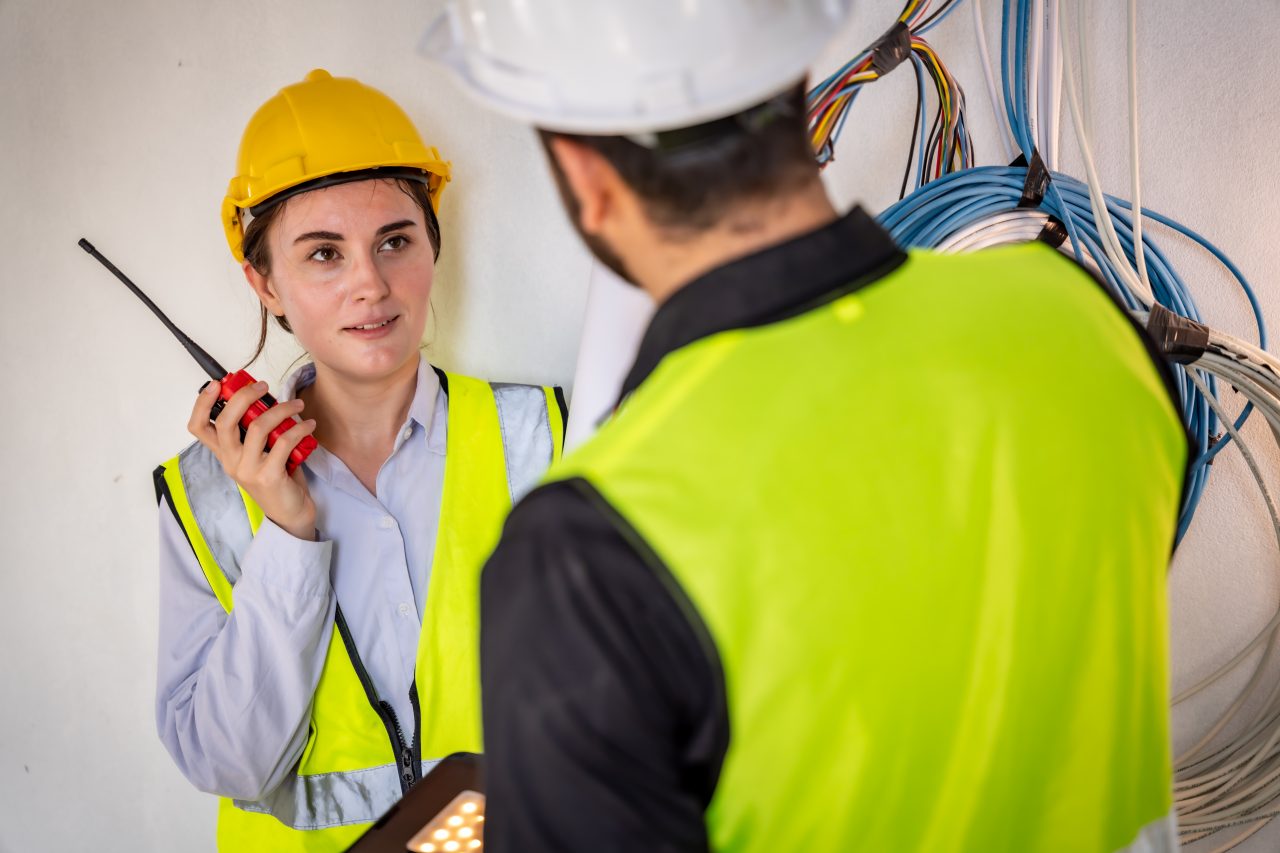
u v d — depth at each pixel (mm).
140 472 2064
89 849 2334
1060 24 1448
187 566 1586
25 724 2299
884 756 639
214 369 1532
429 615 1578
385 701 1577
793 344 621
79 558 2152
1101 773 748
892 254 688
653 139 624
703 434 597
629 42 628
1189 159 1539
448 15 721
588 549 576
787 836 649
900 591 612
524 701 591
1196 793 1638
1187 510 1545
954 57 1597
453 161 1840
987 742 678
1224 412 1481
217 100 1853
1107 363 704
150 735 2209
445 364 1945
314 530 1502
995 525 642
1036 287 721
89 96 1887
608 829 596
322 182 1437
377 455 1631
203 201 1897
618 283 1202
